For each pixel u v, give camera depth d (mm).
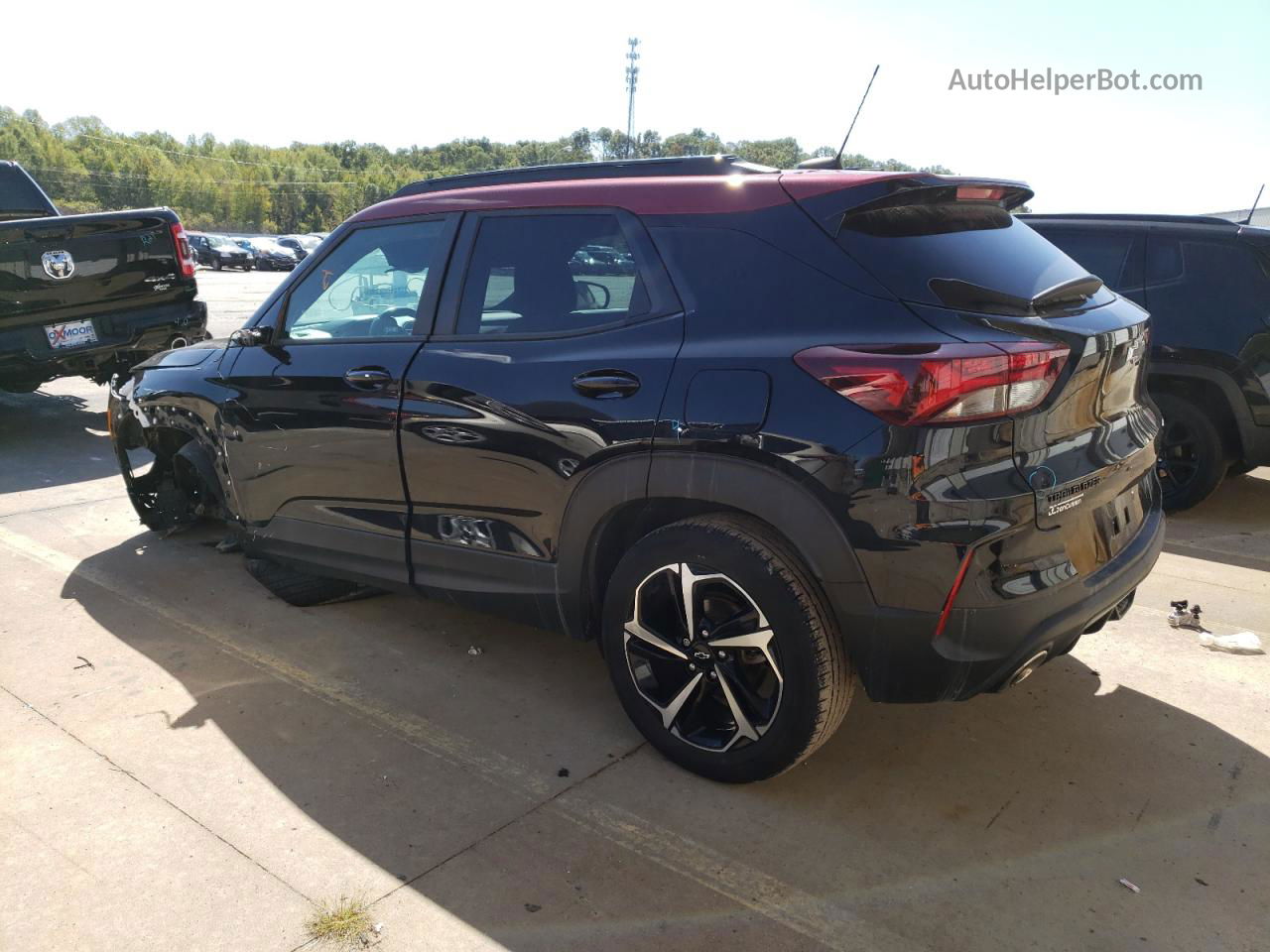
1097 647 3568
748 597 2420
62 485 5777
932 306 2281
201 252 42188
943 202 2607
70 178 117438
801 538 2312
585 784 2680
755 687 2590
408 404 3082
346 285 3424
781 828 2484
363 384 3203
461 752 2852
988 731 2965
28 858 2359
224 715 3055
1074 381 2361
